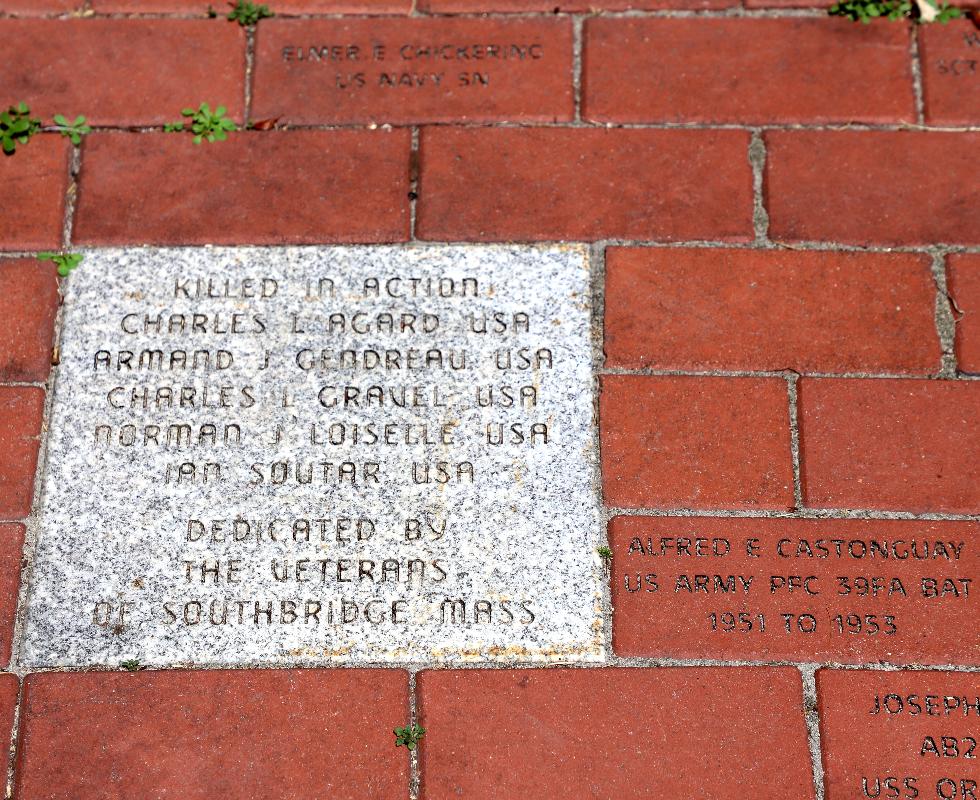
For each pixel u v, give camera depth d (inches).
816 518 61.7
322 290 65.1
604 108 69.9
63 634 59.4
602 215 67.3
